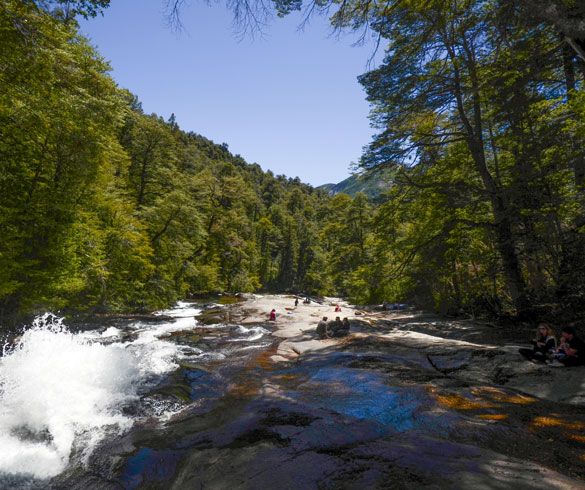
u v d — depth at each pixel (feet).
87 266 64.90
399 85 55.67
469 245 66.44
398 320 76.18
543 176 45.65
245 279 206.39
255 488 10.65
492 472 10.60
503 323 56.80
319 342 44.19
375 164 64.39
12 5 30.60
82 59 52.75
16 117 41.91
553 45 33.32
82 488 12.40
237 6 18.35
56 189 57.57
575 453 12.24
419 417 16.83
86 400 21.58
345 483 10.34
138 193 130.82
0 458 14.70
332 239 244.42
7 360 27.48
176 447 15.06
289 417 17.66
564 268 42.16
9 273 47.60
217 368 31.45
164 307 100.68
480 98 53.01
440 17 26.86
